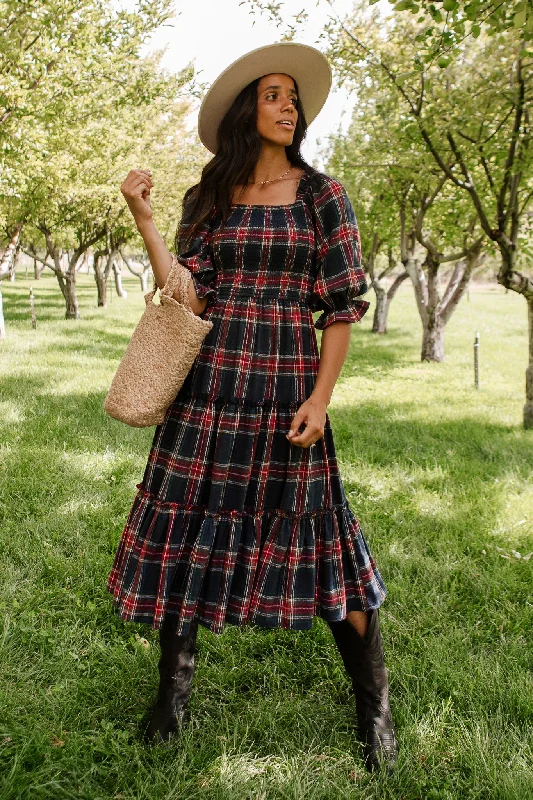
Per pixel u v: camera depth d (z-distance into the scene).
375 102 8.41
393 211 11.39
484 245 11.09
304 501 1.94
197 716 2.25
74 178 14.38
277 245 1.90
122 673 2.43
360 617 2.08
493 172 7.35
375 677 2.09
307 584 1.96
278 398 1.90
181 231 2.06
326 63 2.02
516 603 3.05
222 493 1.91
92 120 12.95
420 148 7.32
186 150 19.00
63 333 14.69
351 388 9.50
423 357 12.80
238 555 1.95
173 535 1.93
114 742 2.04
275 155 2.02
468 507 4.33
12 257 13.90
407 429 6.78
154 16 10.66
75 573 3.20
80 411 6.77
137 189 1.88
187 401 1.95
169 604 1.97
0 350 11.49
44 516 3.84
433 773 2.01
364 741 2.10
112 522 3.79
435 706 2.29
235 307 1.92
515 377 10.80
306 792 1.90
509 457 5.73
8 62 9.17
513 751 2.08
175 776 1.94
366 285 1.95
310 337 1.96
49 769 1.93
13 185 10.55
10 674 2.40
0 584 3.08
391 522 4.05
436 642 2.67
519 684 2.38
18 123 9.28
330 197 1.94
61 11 9.05
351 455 5.61
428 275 12.73
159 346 1.90
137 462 5.04
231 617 1.95
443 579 3.27
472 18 3.90
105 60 10.51
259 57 1.92
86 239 18.91
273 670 2.51
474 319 22.73
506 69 6.19
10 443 5.40
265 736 2.15
